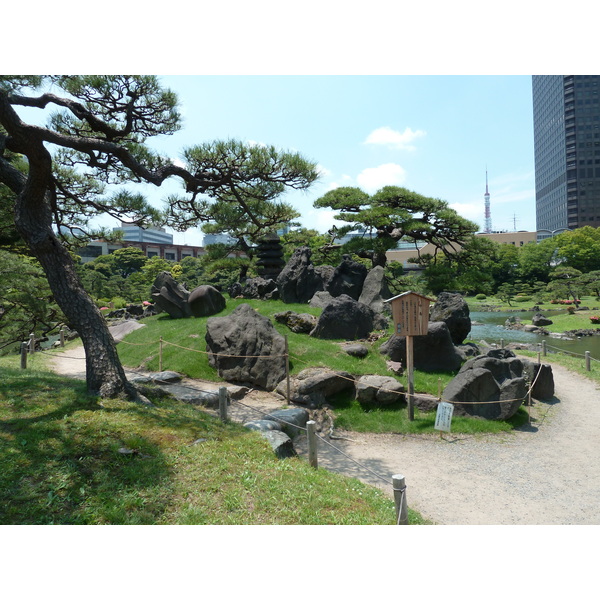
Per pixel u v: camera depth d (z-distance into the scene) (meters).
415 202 27.33
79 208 17.17
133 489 6.48
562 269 55.81
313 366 14.70
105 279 53.06
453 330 18.53
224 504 6.44
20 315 16.58
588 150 101.44
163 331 19.34
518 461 10.67
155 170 13.45
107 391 9.68
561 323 40.16
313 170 13.80
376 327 17.94
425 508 8.33
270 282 23.70
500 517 8.02
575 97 101.94
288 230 39.06
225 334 15.32
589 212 101.81
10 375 11.66
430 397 13.31
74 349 21.89
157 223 16.81
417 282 31.58
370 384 13.55
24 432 7.64
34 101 11.80
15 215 10.30
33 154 9.75
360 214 27.38
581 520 7.96
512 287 64.06
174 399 11.57
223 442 8.52
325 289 22.11
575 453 11.18
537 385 15.16
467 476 9.84
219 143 13.14
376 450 11.34
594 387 17.34
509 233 103.06
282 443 9.00
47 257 10.30
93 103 13.95
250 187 15.02
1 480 6.25
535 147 128.25
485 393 13.19
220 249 29.03
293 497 6.87
